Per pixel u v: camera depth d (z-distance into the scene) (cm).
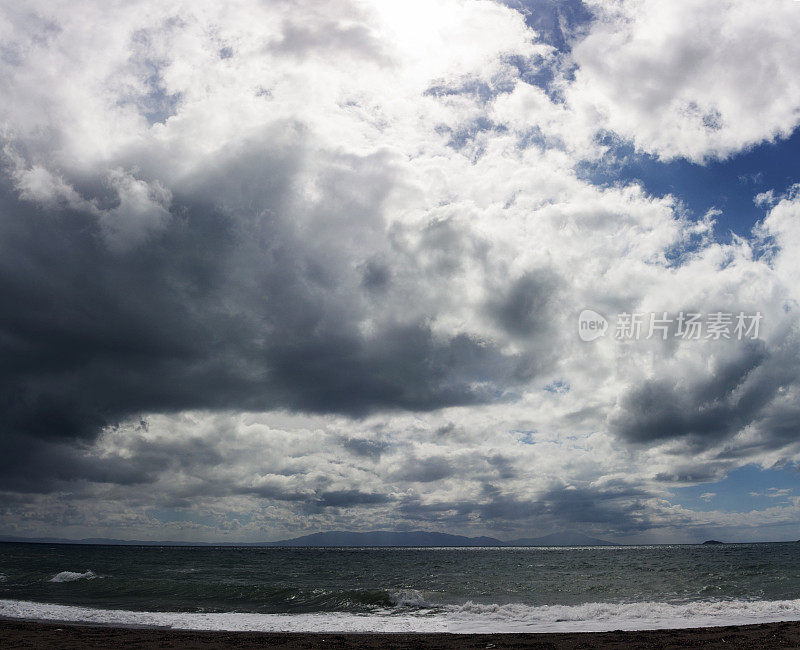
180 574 5478
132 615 2617
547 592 3612
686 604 2850
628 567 6656
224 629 2261
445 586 4100
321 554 16388
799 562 6831
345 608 2912
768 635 1822
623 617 2427
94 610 2777
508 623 2352
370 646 1828
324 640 1953
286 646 1841
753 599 3036
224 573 5756
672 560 8488
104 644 1858
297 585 4303
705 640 1781
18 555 9838
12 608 2823
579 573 5622
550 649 1733
